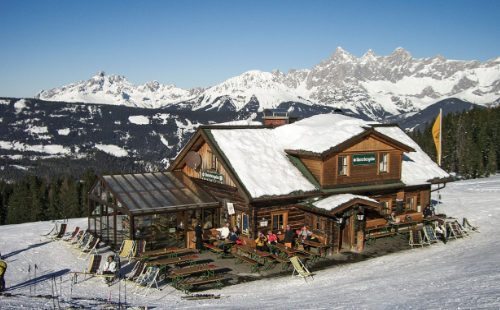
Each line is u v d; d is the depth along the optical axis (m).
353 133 28.81
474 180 64.06
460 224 31.17
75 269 23.06
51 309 15.29
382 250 26.31
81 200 81.31
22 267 23.33
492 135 98.06
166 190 28.81
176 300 18.27
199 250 26.03
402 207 31.19
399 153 30.83
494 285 15.05
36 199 79.88
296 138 31.00
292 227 27.39
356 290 17.83
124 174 30.31
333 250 25.61
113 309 15.73
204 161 30.45
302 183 27.70
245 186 26.00
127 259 24.36
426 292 15.72
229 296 18.83
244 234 26.81
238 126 31.53
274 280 21.44
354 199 25.69
